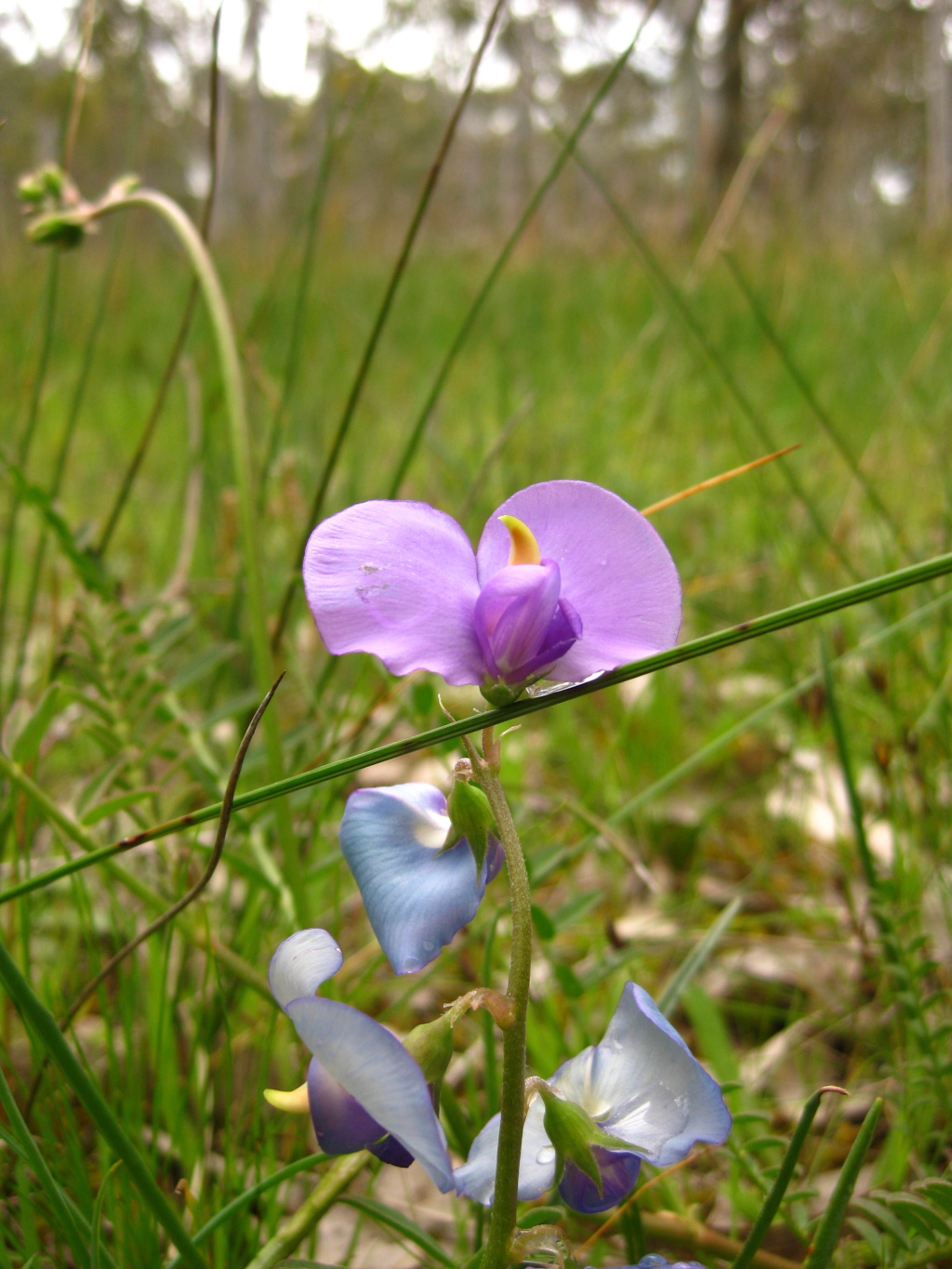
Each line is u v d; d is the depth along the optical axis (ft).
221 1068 0.49
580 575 0.29
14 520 0.72
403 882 0.28
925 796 0.58
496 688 0.28
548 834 0.69
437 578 0.28
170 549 1.06
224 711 0.58
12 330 1.92
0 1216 0.41
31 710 0.53
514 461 1.10
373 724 0.68
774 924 0.67
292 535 0.77
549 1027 0.50
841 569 0.91
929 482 1.07
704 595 0.94
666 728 0.81
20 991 0.28
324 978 0.26
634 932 0.66
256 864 0.52
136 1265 0.36
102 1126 0.28
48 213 0.64
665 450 1.33
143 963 0.51
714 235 1.33
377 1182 0.49
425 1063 0.26
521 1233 0.28
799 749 0.79
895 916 0.47
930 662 0.76
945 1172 0.39
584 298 2.22
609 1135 0.27
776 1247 0.43
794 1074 0.55
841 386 1.51
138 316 2.32
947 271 2.21
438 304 2.30
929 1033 0.44
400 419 1.51
